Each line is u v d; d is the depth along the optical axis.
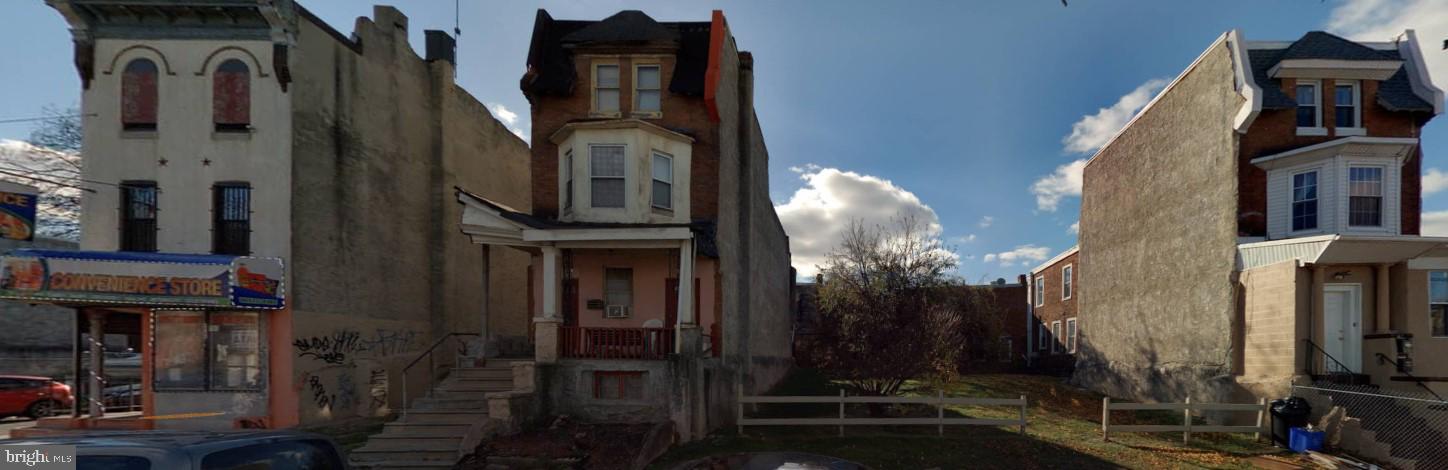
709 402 12.64
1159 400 17.73
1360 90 15.70
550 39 15.81
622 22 15.48
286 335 13.17
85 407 14.09
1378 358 12.94
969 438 12.21
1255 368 14.08
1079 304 24.56
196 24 13.53
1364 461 10.84
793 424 12.42
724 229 14.95
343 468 4.97
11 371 22.22
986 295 29.98
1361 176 14.26
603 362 11.81
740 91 17.64
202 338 13.26
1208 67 15.96
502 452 9.95
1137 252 19.58
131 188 13.42
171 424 12.92
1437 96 15.21
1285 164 14.97
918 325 16.88
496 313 20.16
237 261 12.56
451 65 19.12
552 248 12.44
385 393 15.55
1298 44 16.16
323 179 14.24
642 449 9.91
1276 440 12.09
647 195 14.16
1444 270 13.29
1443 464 10.90
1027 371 29.81
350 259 14.94
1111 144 21.80
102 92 13.45
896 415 15.39
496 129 21.73
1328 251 12.60
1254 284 14.21
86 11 13.26
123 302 12.41
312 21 14.11
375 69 16.16
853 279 23.77
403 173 17.08
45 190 20.45
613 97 15.27
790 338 32.25
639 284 14.44
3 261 12.09
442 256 18.12
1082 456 11.17
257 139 13.39
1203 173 16.08
